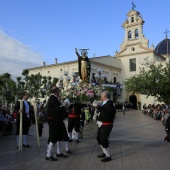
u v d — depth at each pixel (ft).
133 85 76.33
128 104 141.08
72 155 22.30
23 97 26.91
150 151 24.03
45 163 19.34
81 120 33.42
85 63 47.21
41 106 62.59
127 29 152.25
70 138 29.94
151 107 102.27
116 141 31.01
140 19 146.10
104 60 139.33
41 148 25.64
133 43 147.84
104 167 18.15
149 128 53.52
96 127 33.37
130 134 43.27
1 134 36.68
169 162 19.60
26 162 19.66
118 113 112.57
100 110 20.58
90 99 32.12
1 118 36.65
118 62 151.02
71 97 31.24
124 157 21.42
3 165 18.76
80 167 18.19
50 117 20.86
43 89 126.21
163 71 75.41
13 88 110.01
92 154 22.74
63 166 18.45
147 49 141.59
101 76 39.34
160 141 33.14
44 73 147.13
